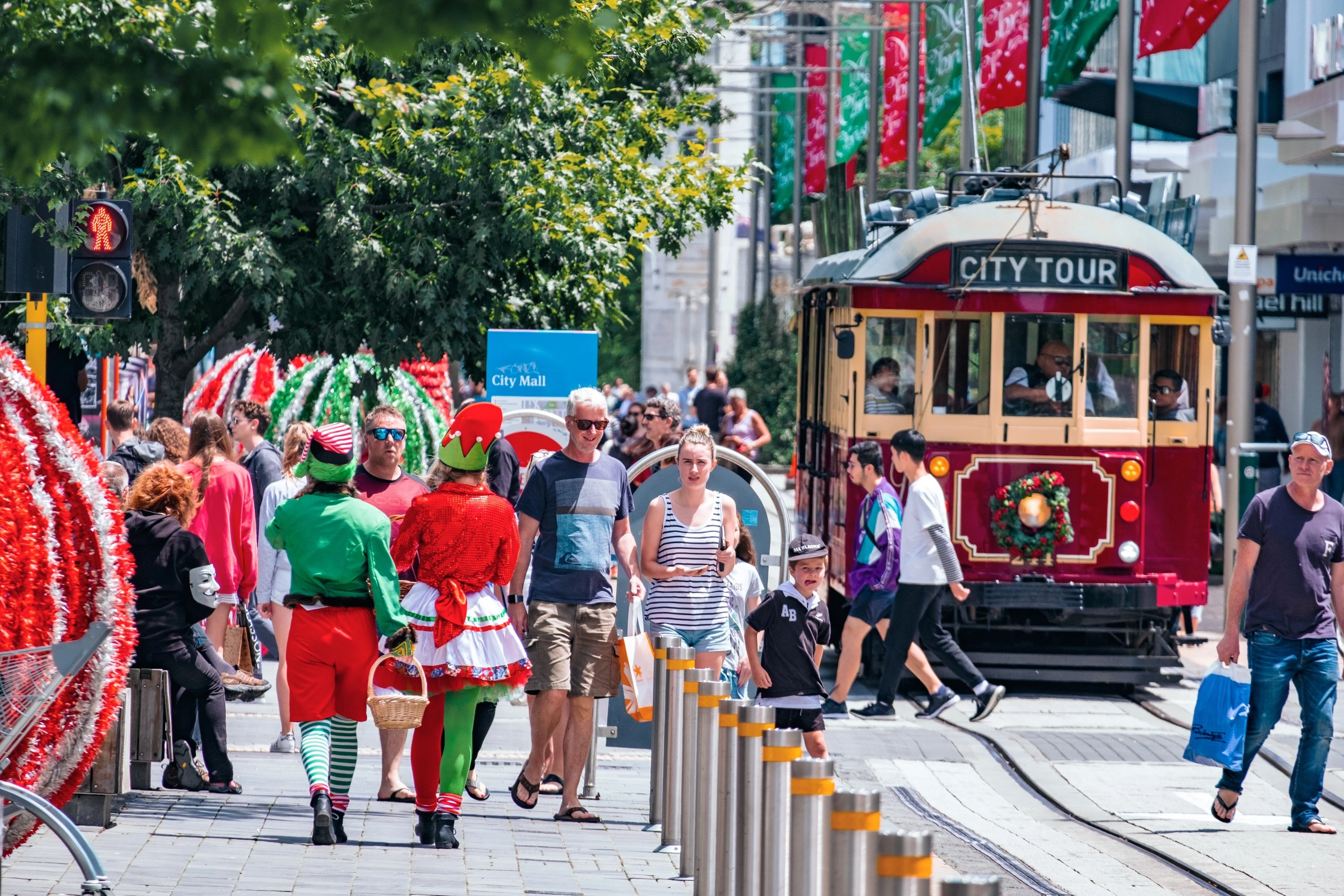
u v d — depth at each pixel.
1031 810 34.28
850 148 110.62
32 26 17.41
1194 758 32.47
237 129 16.75
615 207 61.75
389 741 32.00
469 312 57.12
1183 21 61.38
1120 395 49.41
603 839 28.48
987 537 49.00
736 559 33.53
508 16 15.97
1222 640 32.31
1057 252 49.03
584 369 45.50
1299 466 31.41
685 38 62.72
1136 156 90.81
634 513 38.44
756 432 91.50
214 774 31.03
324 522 26.31
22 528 21.97
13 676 20.66
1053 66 69.50
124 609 22.91
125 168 55.16
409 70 54.88
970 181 53.94
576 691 30.06
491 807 31.62
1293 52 68.75
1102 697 49.62
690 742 25.53
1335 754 40.38
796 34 128.38
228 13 16.42
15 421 22.53
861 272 49.25
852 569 48.84
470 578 26.77
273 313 55.38
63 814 20.23
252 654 36.75
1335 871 28.44
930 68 86.12
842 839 14.39
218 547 33.88
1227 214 85.31
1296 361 91.81
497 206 56.81
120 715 27.11
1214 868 28.48
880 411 49.38
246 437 39.28
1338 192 74.06
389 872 24.56
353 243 53.97
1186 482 49.62
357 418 62.53
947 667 45.81
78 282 35.91
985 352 49.19
